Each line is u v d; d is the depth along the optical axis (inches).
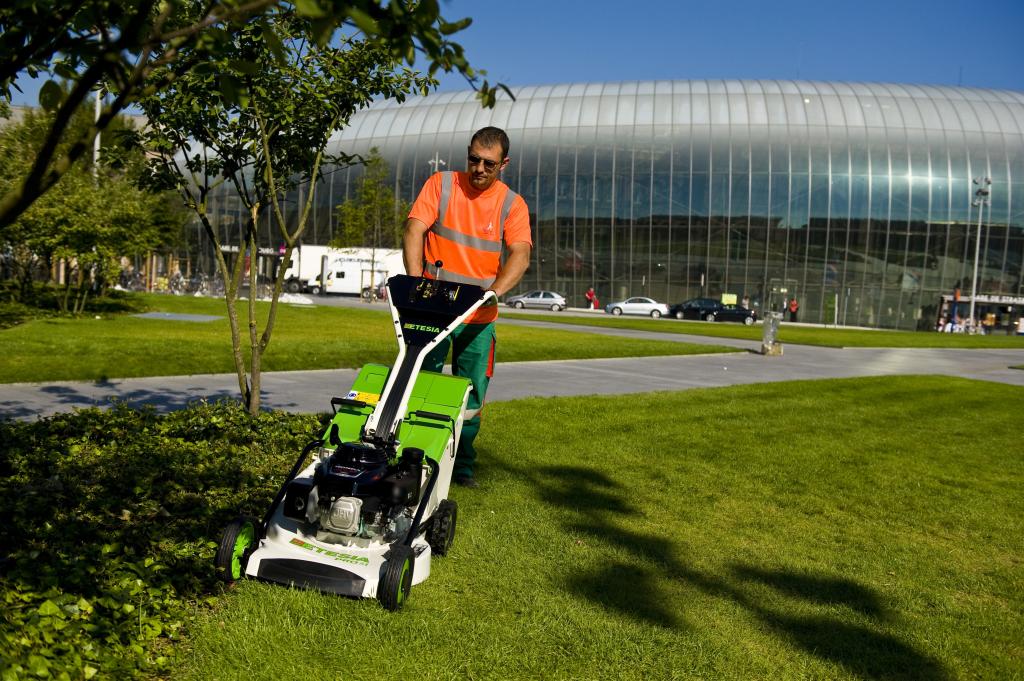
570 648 154.1
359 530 164.7
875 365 964.6
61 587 152.8
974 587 205.5
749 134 2445.9
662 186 2461.9
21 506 202.1
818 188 2429.9
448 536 201.6
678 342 1107.9
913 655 162.7
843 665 155.9
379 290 2361.0
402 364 192.7
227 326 872.3
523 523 228.8
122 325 798.5
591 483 281.6
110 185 919.7
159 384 442.9
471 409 247.8
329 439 190.2
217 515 210.1
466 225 235.5
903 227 2437.3
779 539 233.6
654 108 2498.8
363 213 2351.1
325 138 310.7
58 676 119.3
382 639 149.6
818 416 486.3
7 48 92.2
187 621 148.9
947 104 2502.5
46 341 558.9
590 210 2502.5
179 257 2760.8
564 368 696.4
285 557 165.8
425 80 316.5
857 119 2458.2
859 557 222.2
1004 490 315.3
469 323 237.5
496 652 149.0
